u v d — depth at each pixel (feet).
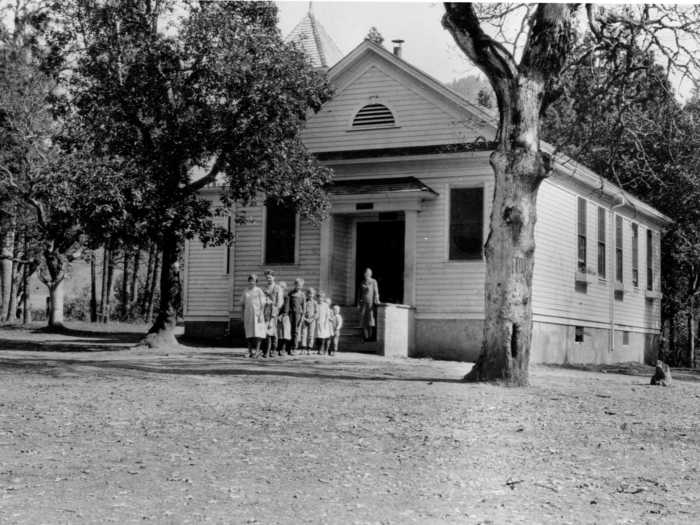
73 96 79.30
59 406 42.14
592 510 23.26
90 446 32.27
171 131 76.64
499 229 53.72
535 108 53.72
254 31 77.77
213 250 101.50
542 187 88.58
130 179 74.49
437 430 35.86
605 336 105.91
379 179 88.63
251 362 68.23
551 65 53.67
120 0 77.30
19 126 111.45
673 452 32.17
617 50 62.75
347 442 33.09
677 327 150.10
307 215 82.58
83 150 78.74
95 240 76.89
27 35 114.11
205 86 75.87
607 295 106.63
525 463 29.58
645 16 60.64
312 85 78.13
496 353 53.72
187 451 31.32
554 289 91.15
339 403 43.55
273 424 37.09
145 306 159.22
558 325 92.07
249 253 95.91
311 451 31.35
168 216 75.56
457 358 84.58
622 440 34.50
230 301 96.48
